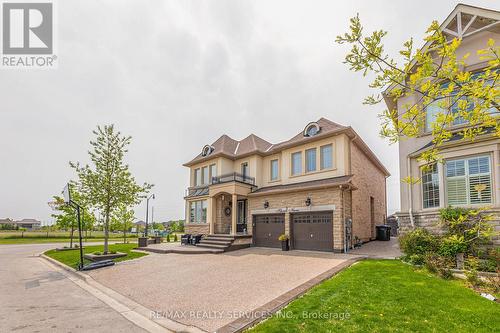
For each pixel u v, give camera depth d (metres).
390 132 3.56
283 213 16.17
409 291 5.93
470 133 3.40
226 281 8.29
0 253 19.23
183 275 9.50
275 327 4.30
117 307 6.41
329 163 15.98
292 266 10.07
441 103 3.31
